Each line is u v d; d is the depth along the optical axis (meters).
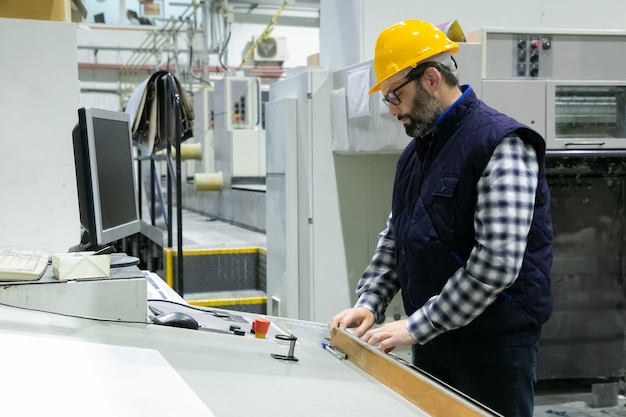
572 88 2.80
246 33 9.51
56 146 2.68
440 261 1.63
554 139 2.75
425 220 1.64
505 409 1.64
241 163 6.08
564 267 3.22
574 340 3.26
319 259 3.21
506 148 1.51
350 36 3.12
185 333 1.37
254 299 3.95
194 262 4.17
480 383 1.66
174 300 1.96
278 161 3.47
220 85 6.27
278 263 3.54
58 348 1.04
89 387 0.89
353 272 3.26
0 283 1.28
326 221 3.21
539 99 2.72
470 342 1.65
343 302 3.25
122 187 2.06
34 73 2.64
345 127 3.04
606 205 3.23
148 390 0.92
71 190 2.70
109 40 8.95
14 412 0.77
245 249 4.27
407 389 1.07
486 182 1.52
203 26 7.35
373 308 1.82
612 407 3.31
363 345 1.31
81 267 1.35
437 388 1.00
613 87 2.83
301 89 3.24
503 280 1.48
